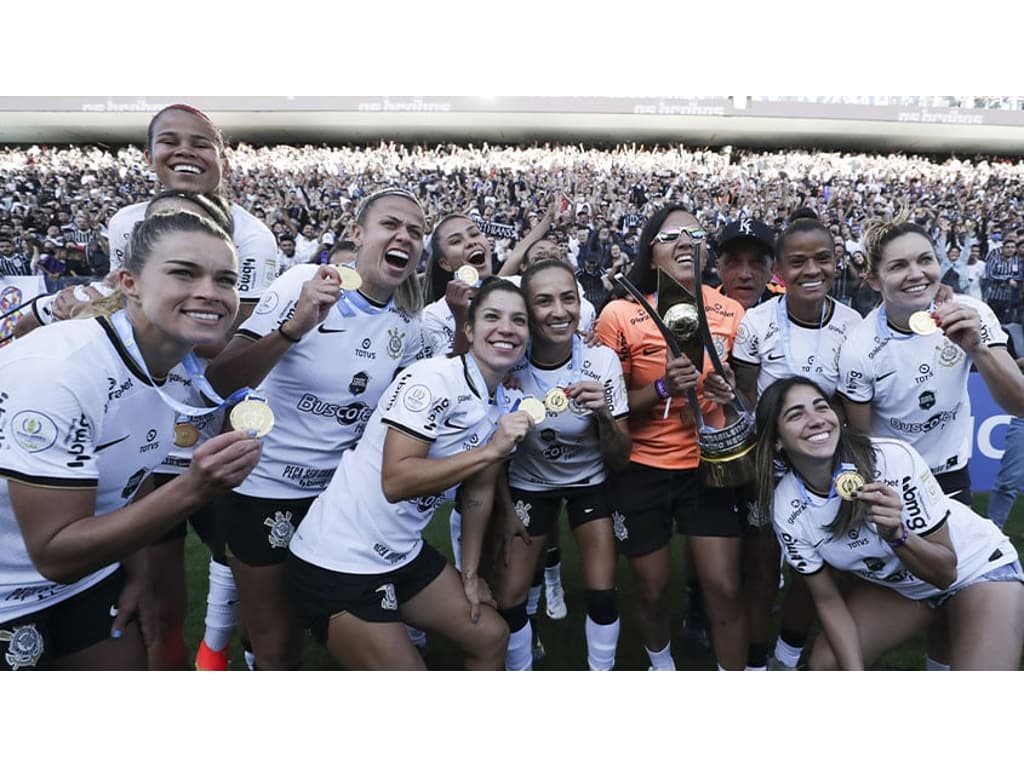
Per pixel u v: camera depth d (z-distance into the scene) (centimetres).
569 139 1164
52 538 144
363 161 1117
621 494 269
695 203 1078
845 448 217
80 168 1070
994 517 414
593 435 262
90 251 991
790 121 1152
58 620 187
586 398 236
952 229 1041
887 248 242
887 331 255
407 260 231
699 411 247
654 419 270
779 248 272
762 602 269
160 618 257
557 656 306
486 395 225
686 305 258
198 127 254
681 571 393
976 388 510
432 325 325
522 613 261
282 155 1123
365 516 208
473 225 345
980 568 217
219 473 145
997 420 512
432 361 221
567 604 358
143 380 161
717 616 253
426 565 224
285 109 1143
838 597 232
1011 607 210
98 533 142
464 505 233
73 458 147
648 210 1068
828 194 1095
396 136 1162
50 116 1125
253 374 211
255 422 163
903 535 200
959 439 269
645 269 296
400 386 215
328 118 1145
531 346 260
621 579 385
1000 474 408
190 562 402
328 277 207
